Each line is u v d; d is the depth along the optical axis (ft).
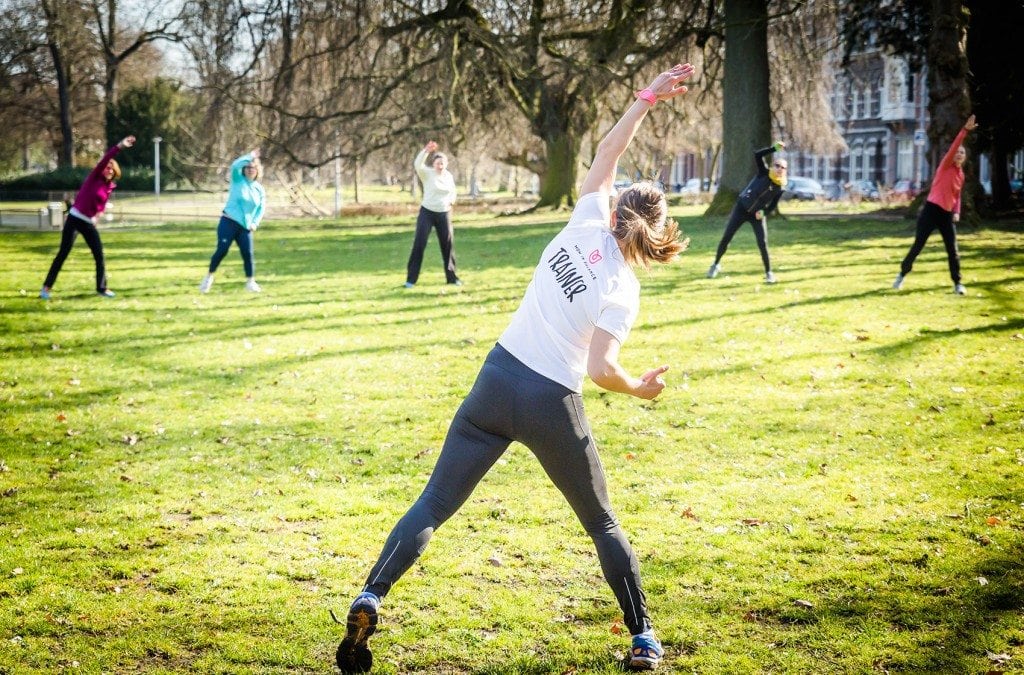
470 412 11.18
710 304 38.06
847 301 38.04
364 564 14.37
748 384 25.57
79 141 224.33
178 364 28.66
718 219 81.76
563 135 111.55
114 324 35.55
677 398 24.25
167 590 13.42
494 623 12.52
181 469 18.93
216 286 47.57
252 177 44.37
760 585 13.44
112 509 16.60
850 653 11.48
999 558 14.11
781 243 62.69
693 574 13.89
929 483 17.63
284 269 56.18
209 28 101.14
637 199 11.28
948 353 28.60
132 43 196.13
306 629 12.28
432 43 99.19
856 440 20.51
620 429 21.59
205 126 108.99
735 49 82.23
